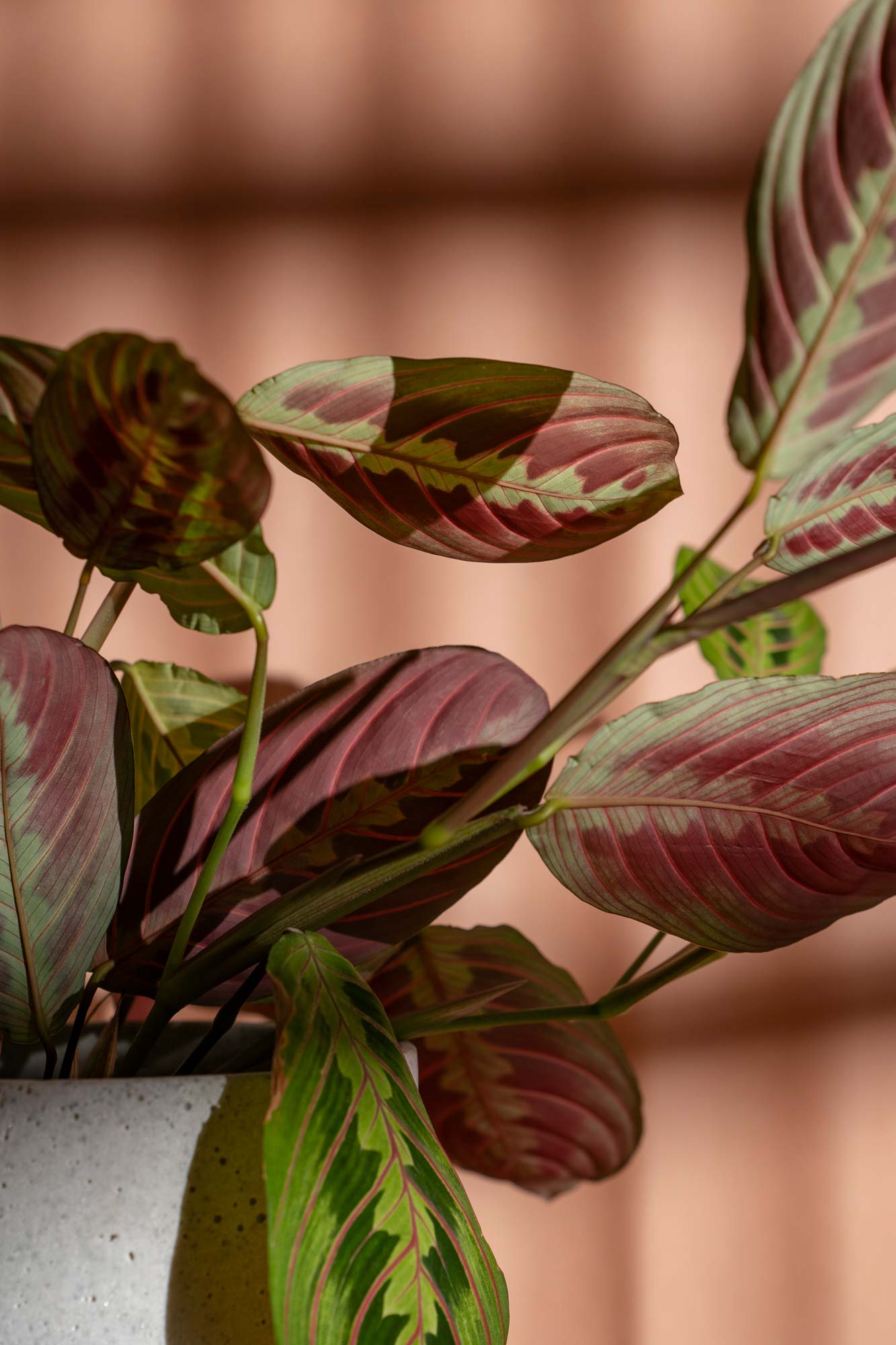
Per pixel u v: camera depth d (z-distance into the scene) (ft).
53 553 3.01
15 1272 1.97
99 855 2.08
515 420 2.09
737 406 1.92
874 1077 3.16
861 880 2.11
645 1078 3.12
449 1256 1.96
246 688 3.03
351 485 2.17
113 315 2.94
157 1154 2.00
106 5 2.92
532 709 2.22
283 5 2.93
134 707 2.53
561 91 2.96
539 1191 2.59
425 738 2.20
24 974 2.09
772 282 1.91
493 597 3.07
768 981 3.15
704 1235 3.11
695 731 2.11
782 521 2.10
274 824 2.19
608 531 2.16
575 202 2.98
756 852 2.12
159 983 2.15
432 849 2.04
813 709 2.11
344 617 3.04
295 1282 1.91
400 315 2.97
